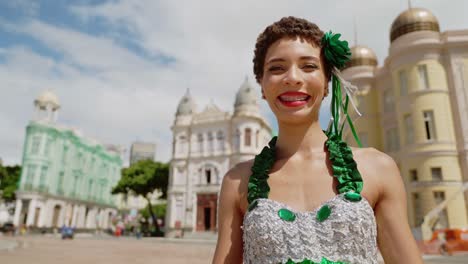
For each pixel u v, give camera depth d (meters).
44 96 45.97
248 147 34.91
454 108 19.16
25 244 21.92
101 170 56.94
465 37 19.56
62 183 47.09
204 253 16.94
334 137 1.36
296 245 1.11
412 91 19.75
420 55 19.91
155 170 39.62
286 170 1.33
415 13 20.70
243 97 36.22
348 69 24.53
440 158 18.48
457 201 17.72
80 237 38.06
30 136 43.75
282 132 1.43
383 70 22.98
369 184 1.24
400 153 20.30
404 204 1.27
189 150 37.62
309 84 1.36
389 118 22.12
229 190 1.43
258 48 1.52
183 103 39.44
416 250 1.18
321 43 1.44
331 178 1.27
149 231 39.75
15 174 47.44
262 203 1.23
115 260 13.26
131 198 68.38
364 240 1.12
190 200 35.78
